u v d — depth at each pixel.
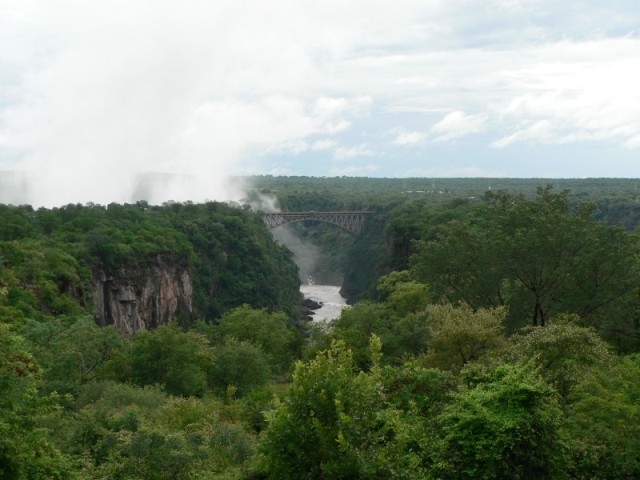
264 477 20.94
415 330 39.38
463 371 20.69
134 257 90.12
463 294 44.84
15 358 15.09
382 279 73.19
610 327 39.62
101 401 30.09
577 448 17.20
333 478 13.56
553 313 41.16
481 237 45.59
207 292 114.38
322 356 15.30
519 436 15.23
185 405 31.69
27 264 63.06
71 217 100.69
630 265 39.91
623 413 17.64
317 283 176.62
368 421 14.49
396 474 13.72
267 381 46.78
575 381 21.84
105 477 18.45
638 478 17.00
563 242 40.78
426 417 19.52
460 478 15.67
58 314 59.62
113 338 41.34
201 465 21.19
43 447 15.02
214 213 131.25
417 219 108.62
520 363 19.17
